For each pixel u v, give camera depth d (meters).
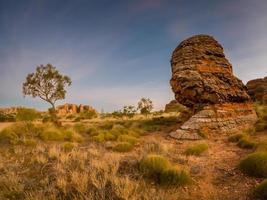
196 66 21.36
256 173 7.33
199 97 20.56
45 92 28.19
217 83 20.97
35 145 13.03
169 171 7.10
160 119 32.41
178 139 17.30
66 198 5.72
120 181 6.45
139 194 5.83
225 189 6.49
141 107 44.62
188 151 11.57
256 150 9.98
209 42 23.28
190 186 6.78
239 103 22.02
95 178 6.52
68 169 7.67
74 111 99.62
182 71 21.78
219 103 20.16
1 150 11.82
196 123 18.20
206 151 11.93
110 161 8.53
